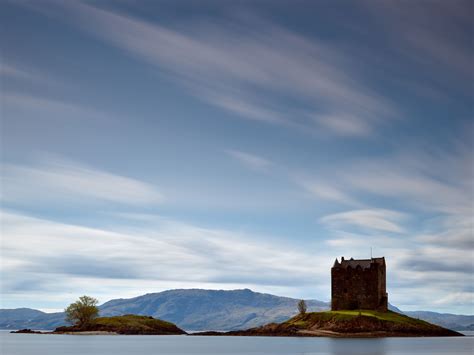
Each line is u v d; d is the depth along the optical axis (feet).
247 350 630.33
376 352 565.94
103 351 638.94
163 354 587.27
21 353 603.26
